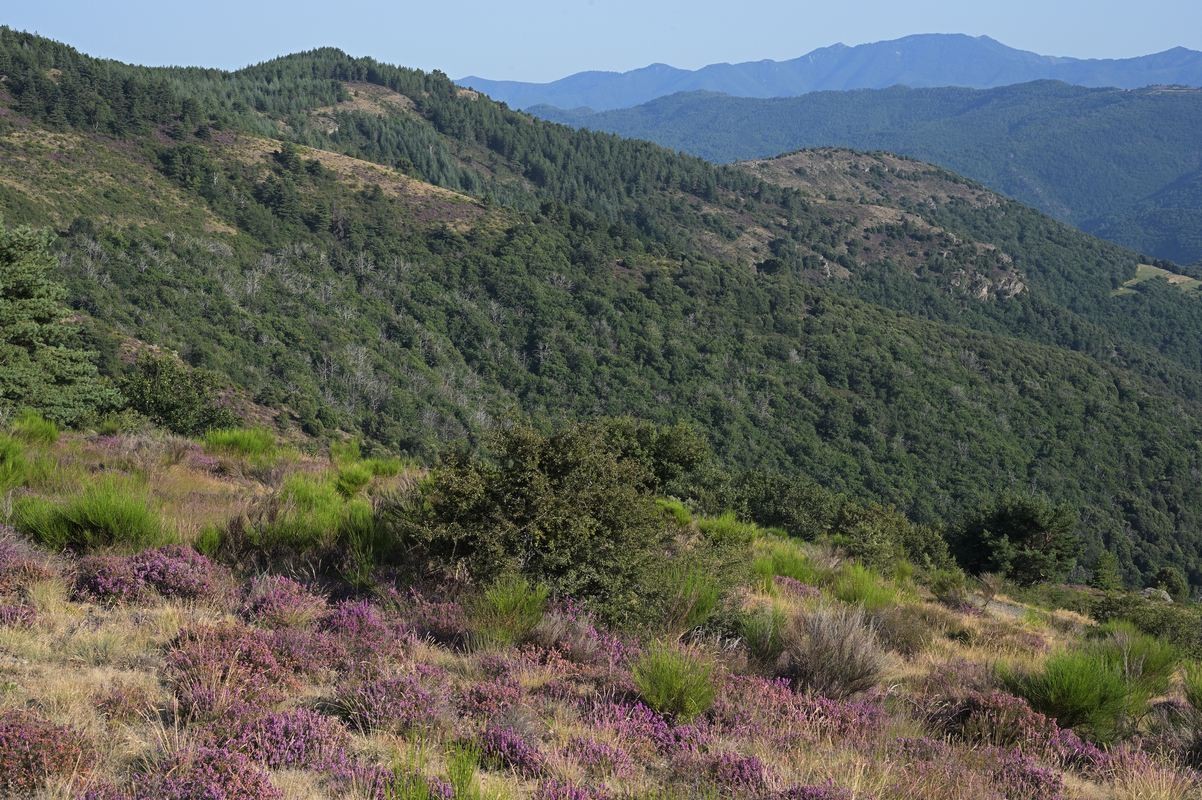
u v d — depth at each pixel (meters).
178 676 4.07
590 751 3.93
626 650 5.78
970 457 112.12
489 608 5.77
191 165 136.12
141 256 98.94
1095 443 121.44
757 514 30.02
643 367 118.38
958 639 9.66
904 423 115.00
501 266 131.88
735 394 114.69
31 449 10.27
